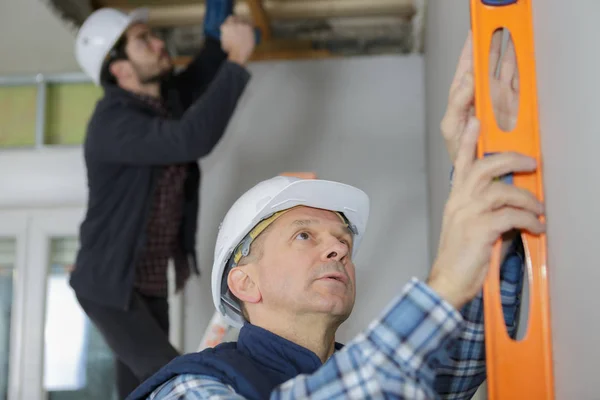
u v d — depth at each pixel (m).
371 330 0.95
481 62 1.15
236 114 4.51
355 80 4.53
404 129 4.45
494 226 1.00
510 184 1.09
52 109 4.65
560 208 0.95
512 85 1.18
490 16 1.17
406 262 4.28
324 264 1.34
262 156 4.46
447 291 0.97
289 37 4.69
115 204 2.77
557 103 0.96
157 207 2.86
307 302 1.31
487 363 1.08
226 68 2.82
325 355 1.35
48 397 4.25
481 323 1.34
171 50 4.73
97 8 4.30
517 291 1.28
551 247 1.03
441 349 0.95
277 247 1.37
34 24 4.65
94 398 4.25
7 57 4.62
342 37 4.71
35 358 4.24
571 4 0.87
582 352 0.86
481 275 0.99
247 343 1.29
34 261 4.39
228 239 1.42
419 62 4.52
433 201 3.61
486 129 1.12
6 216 4.45
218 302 1.49
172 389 1.20
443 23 2.83
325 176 4.42
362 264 4.29
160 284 2.93
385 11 4.46
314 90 4.52
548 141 1.02
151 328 2.68
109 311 2.70
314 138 4.47
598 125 0.76
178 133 2.70
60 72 4.61
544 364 1.07
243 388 1.14
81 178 4.50
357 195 1.48
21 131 4.61
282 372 1.25
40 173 4.52
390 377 0.92
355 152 4.43
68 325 4.34
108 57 2.97
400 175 4.39
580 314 0.87
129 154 2.73
